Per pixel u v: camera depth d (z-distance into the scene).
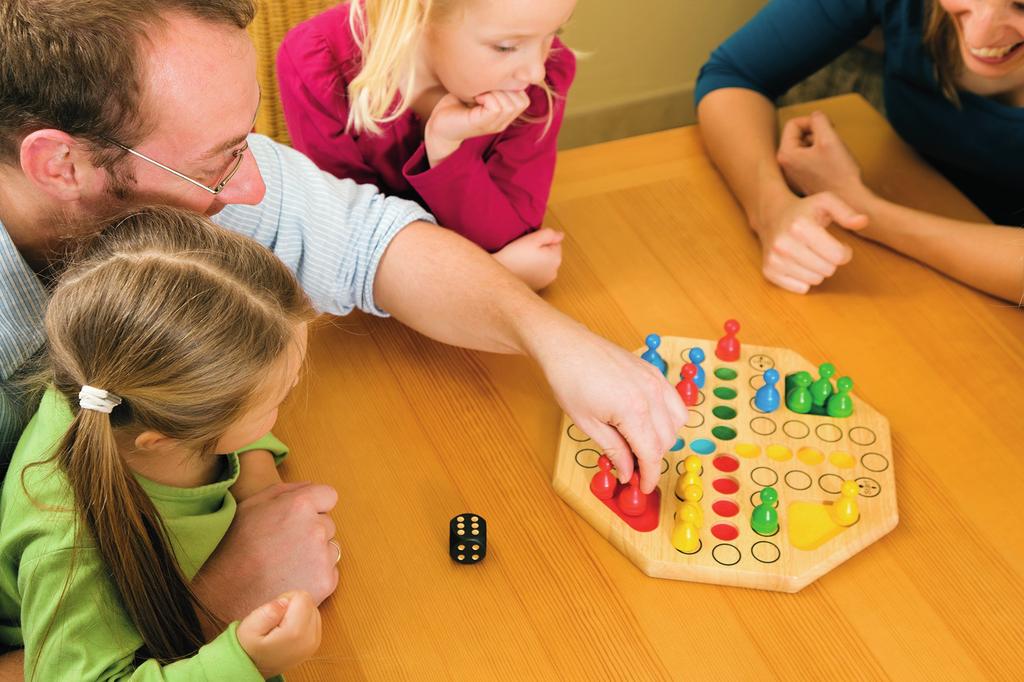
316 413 1.08
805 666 0.87
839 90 2.12
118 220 0.82
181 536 0.88
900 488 1.01
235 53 0.83
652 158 1.43
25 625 0.79
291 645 0.77
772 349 1.14
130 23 0.77
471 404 1.10
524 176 1.25
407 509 0.99
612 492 0.99
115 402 0.76
